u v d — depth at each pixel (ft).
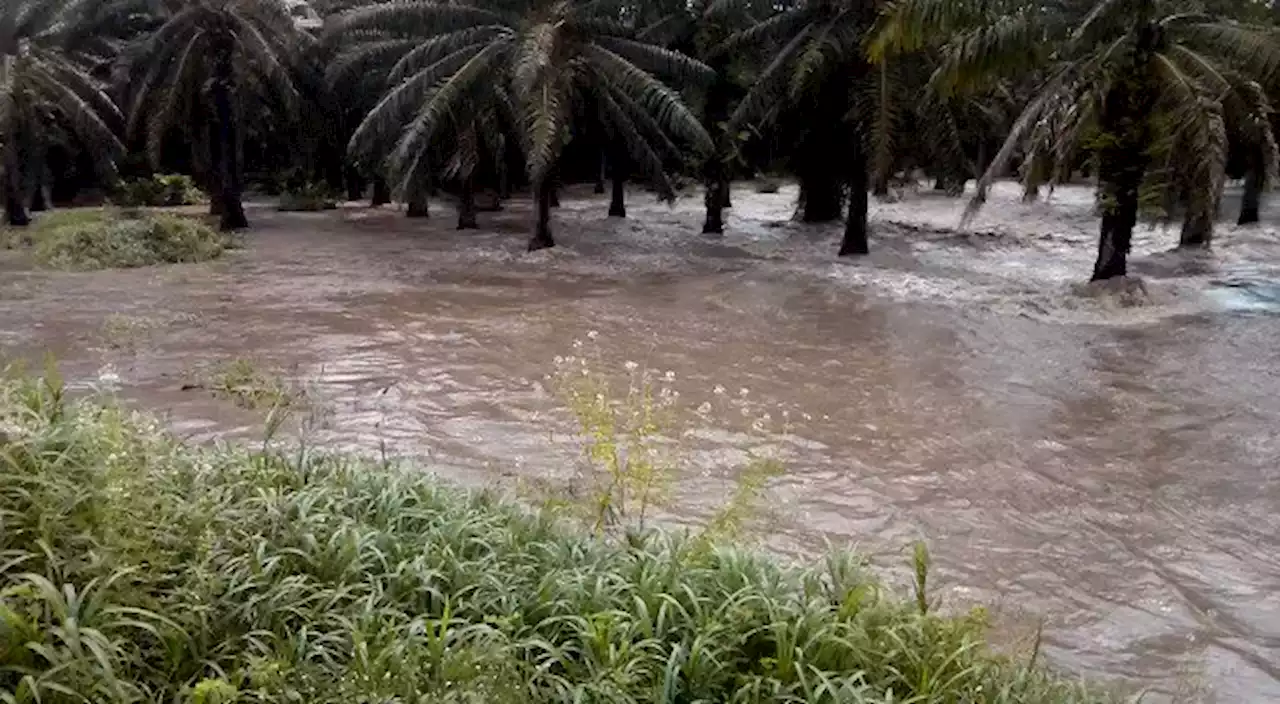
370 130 67.46
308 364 36.65
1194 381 34.96
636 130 75.05
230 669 12.27
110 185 98.43
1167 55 45.44
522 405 31.55
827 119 66.69
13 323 43.14
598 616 13.52
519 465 25.54
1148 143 47.16
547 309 48.60
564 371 32.73
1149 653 17.12
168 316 45.42
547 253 67.41
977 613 14.85
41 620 11.50
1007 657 15.14
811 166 77.87
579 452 26.58
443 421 29.71
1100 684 15.56
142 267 61.36
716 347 40.47
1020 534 22.15
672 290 54.24
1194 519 23.04
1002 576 20.03
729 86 72.59
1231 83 46.57
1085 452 27.68
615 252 68.74
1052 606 18.75
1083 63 46.39
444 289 54.19
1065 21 46.93
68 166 100.78
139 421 19.65
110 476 14.05
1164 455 27.43
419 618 13.12
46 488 13.42
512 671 12.35
